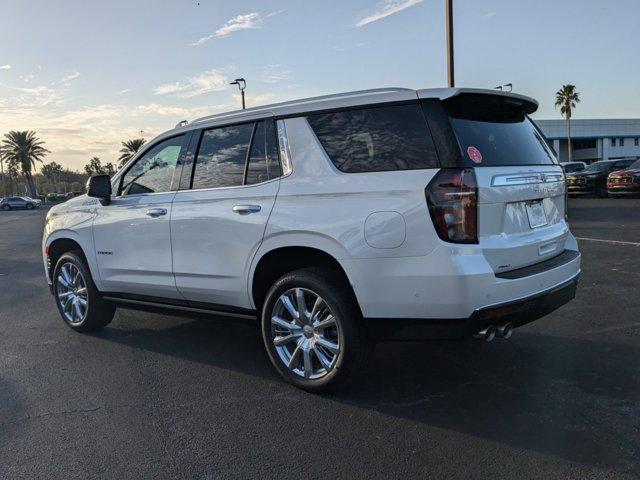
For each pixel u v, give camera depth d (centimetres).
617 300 641
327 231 377
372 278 362
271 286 427
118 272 527
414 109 362
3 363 496
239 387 428
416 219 346
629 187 2081
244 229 422
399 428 352
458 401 390
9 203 6512
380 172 365
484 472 299
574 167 2931
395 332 366
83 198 574
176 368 475
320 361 400
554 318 579
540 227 404
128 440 346
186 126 487
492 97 383
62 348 538
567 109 7512
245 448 332
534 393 398
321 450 328
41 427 366
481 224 344
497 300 346
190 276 466
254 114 436
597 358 462
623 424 348
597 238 1154
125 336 575
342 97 394
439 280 341
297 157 404
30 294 824
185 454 327
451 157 344
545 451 318
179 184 481
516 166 380
